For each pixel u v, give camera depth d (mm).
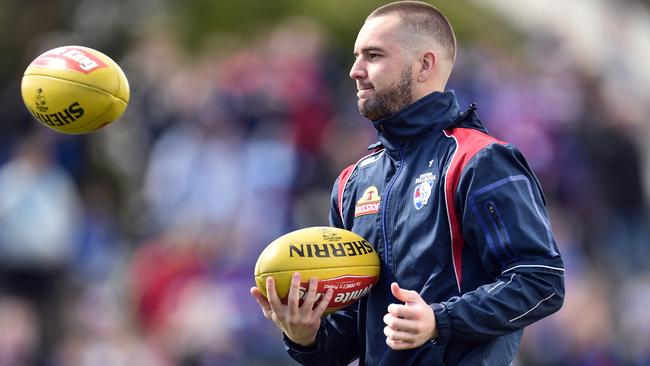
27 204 47750
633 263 61750
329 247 19828
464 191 19234
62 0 72750
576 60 76188
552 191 62750
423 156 19953
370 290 20203
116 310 47219
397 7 20516
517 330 19359
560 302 19031
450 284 19391
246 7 85062
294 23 71438
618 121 64750
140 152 58344
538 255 18859
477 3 94750
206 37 82750
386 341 19156
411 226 19672
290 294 19438
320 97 60719
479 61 69500
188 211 54125
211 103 56906
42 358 45000
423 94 20312
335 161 58406
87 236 51781
